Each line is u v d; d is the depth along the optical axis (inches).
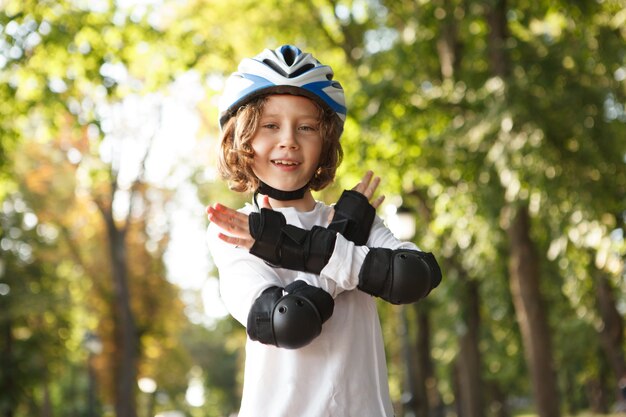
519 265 610.9
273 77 91.0
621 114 567.5
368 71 658.2
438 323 1087.0
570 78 569.6
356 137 620.4
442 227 650.2
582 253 597.3
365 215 93.8
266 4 767.7
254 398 90.5
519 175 518.9
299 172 92.8
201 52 697.0
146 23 644.7
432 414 1465.3
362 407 90.4
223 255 91.7
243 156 92.4
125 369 1147.3
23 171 1130.0
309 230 89.9
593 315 844.6
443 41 646.5
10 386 1167.6
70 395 1941.4
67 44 587.5
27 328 1217.4
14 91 597.9
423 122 614.5
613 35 576.4
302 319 84.3
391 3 713.0
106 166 941.8
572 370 1093.8
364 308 93.2
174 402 2295.8
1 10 581.3
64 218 1230.3
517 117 524.1
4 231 1176.2
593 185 531.8
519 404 2134.6
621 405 807.7
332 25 778.2
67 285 1352.1
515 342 957.2
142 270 1380.4
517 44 583.5
